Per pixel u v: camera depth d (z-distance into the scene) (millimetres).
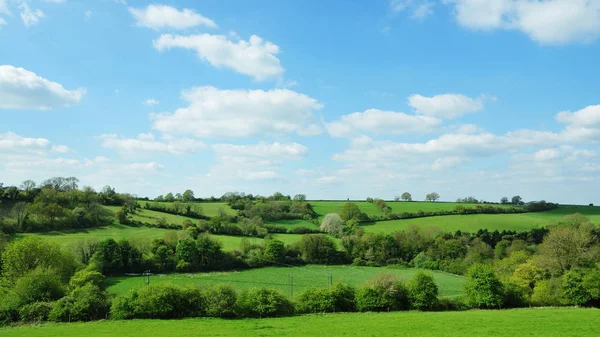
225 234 127125
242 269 104562
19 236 101125
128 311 57156
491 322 51125
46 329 50188
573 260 73812
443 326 49031
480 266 67812
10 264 70625
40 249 73500
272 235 132000
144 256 100625
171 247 104000
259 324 52438
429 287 64562
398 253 120938
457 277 98875
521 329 46656
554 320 51844
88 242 94000
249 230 129250
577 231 83312
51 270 66688
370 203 175625
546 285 69438
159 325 52031
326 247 118688
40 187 138625
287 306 60375
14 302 57438
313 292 63281
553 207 151125
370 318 56094
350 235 126312
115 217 126688
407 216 148625
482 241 113750
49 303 57812
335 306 62750
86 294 58688
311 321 54250
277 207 157500
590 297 64875
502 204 166250
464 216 143500
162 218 130500
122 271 93750
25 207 110688
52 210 111625
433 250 116312
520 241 105562
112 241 93250
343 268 112500
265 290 60938
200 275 94750
